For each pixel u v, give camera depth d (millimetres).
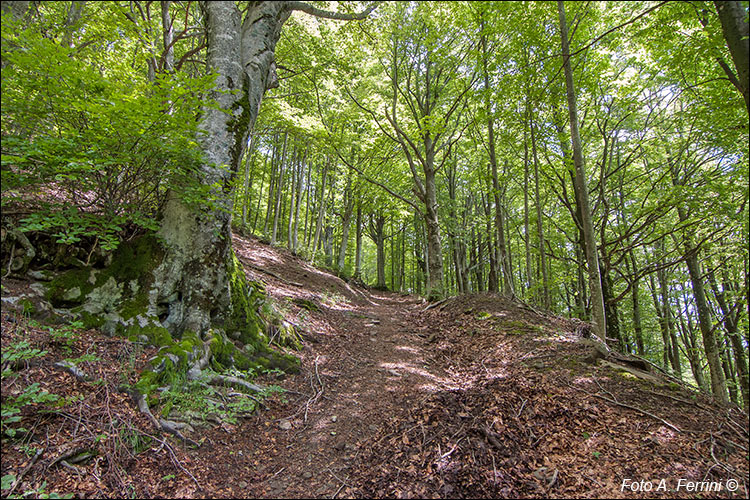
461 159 18656
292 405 4605
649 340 18281
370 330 9250
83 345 3762
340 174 20172
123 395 3473
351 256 34188
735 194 8102
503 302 10008
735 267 10945
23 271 3965
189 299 4836
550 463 3318
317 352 6566
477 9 7504
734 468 3131
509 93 8844
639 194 13297
